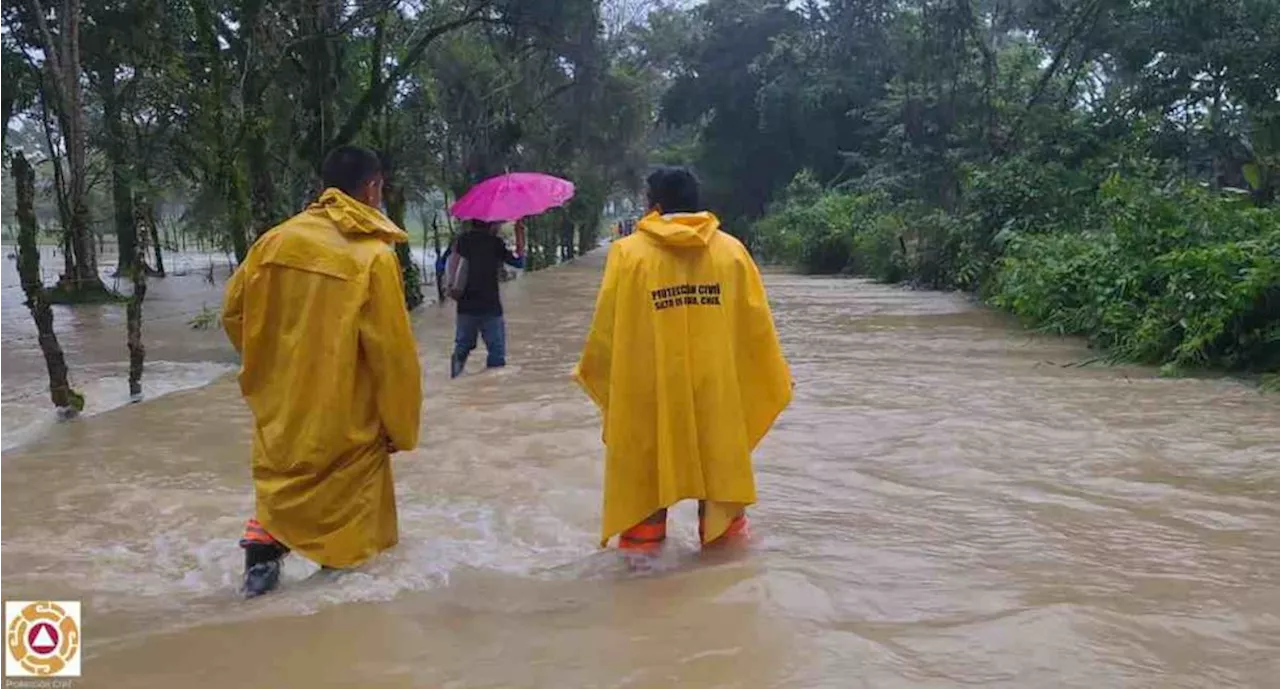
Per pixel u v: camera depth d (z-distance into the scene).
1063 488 5.36
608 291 4.32
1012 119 21.59
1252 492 5.27
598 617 3.64
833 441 6.57
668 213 4.45
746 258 4.41
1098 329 11.34
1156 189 13.20
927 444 6.38
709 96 43.94
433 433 7.10
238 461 6.52
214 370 11.09
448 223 26.73
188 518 5.20
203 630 3.59
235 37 13.84
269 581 4.10
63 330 15.39
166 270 34.25
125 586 4.20
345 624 3.61
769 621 3.49
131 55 14.83
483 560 4.43
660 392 4.23
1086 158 19.20
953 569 4.07
